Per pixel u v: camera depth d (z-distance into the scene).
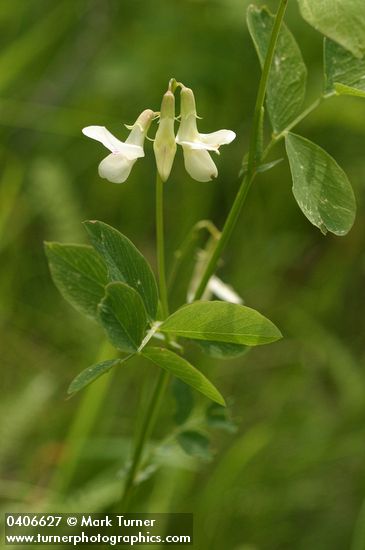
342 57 0.55
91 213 0.91
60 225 0.80
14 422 0.69
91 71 0.98
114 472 0.70
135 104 0.96
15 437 0.69
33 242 0.87
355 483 0.73
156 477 0.69
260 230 0.90
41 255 0.86
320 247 0.92
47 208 0.81
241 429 0.75
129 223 0.91
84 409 0.68
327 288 0.87
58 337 0.79
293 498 0.72
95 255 0.56
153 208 0.92
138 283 0.53
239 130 0.95
